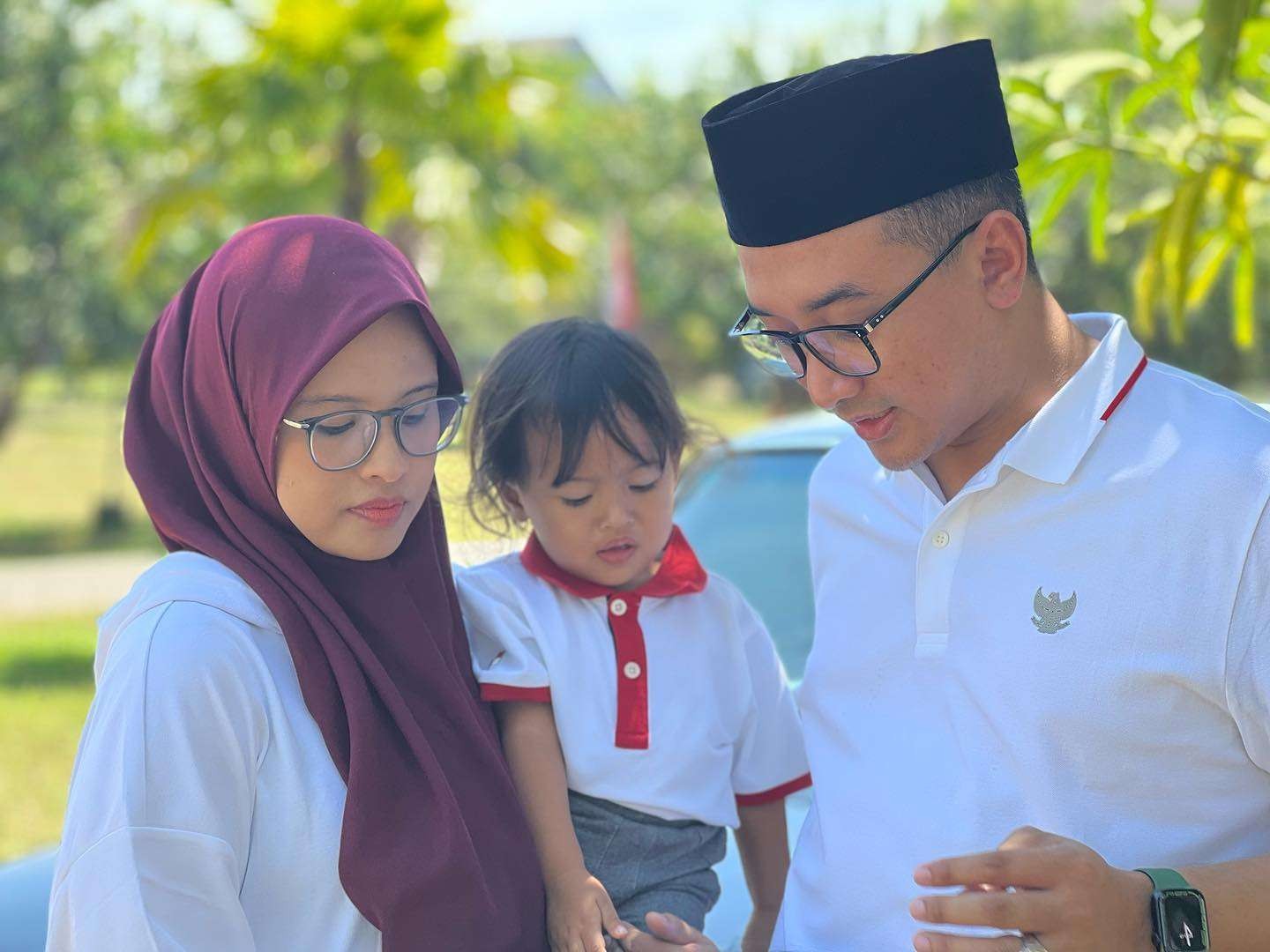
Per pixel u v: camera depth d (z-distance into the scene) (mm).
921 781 1876
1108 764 1744
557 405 2109
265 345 1802
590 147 18250
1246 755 1715
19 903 2592
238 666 1728
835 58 23969
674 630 2213
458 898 1751
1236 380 12656
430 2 8938
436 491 2068
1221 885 1604
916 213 1746
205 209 10422
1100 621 1746
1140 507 1747
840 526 2074
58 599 12562
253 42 9203
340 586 1890
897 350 1774
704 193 27578
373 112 9391
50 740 7254
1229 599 1682
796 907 2049
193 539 1882
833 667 2021
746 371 29891
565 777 2086
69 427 30219
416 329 1871
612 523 2127
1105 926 1549
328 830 1734
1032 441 1807
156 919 1566
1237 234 3363
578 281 12430
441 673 1908
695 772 2139
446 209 9734
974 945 1562
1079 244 13430
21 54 14719
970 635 1839
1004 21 18031
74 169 15195
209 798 1649
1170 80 3131
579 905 1929
